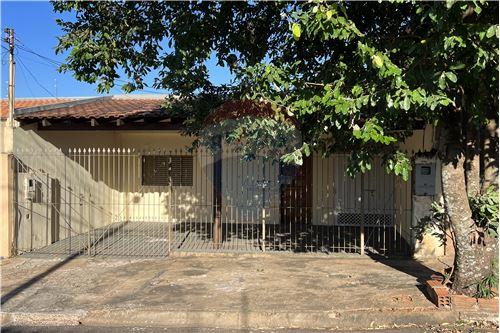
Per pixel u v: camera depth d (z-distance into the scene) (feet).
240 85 22.27
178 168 46.14
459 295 19.20
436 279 21.21
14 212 31.09
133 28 22.86
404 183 34.37
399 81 15.06
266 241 35.42
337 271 26.05
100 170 44.04
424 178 29.37
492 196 19.02
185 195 45.96
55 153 36.50
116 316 19.80
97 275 26.04
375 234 38.55
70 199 38.50
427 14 14.46
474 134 19.74
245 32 24.64
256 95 19.65
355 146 18.86
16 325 19.44
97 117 33.68
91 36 23.36
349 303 20.39
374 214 42.93
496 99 17.76
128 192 46.73
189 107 28.78
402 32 19.22
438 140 19.75
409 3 17.60
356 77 17.78
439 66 15.55
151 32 23.73
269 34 24.63
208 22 22.95
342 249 32.04
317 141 20.03
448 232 26.73
